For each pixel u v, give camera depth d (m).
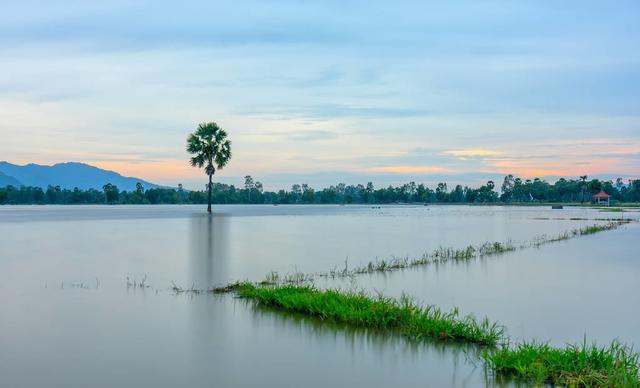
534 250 30.95
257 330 12.52
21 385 9.01
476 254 28.83
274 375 9.59
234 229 48.91
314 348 11.18
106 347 11.13
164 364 10.11
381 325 12.83
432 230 50.59
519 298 16.64
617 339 12.10
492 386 9.12
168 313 14.24
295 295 15.07
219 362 10.25
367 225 59.25
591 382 8.95
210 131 81.94
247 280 19.73
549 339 12.05
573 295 17.14
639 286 18.83
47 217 74.44
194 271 22.16
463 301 16.17
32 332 12.27
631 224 58.16
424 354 10.84
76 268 22.83
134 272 21.78
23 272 21.61
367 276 21.11
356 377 9.52
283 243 35.28
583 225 59.03
